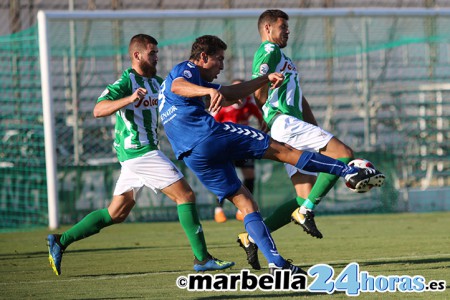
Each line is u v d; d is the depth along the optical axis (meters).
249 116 39.44
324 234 34.34
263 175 44.59
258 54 23.09
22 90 42.53
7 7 53.53
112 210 22.64
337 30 53.66
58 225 40.50
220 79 51.38
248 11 44.62
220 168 18.95
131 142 22.36
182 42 49.00
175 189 21.81
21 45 42.75
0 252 30.27
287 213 23.45
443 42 53.94
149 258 27.12
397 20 53.88
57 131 46.78
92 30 49.44
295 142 22.16
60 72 49.34
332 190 45.47
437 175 50.66
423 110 52.28
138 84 22.59
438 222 39.47
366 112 48.75
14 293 19.86
